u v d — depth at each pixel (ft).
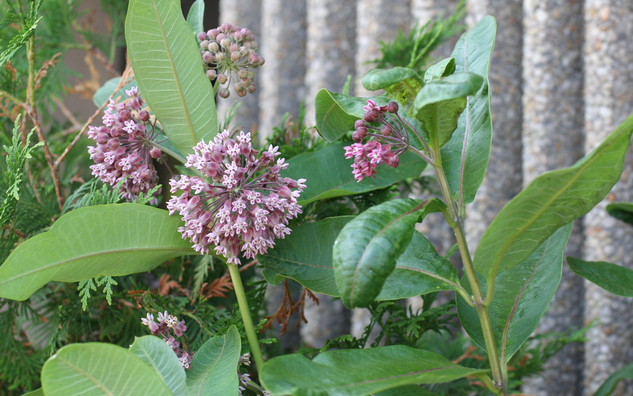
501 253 3.42
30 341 4.08
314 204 3.97
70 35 4.75
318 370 3.30
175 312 3.80
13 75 4.00
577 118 4.96
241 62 3.73
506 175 5.10
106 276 3.62
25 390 4.02
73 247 3.47
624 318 4.72
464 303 3.67
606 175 3.26
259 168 3.60
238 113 6.46
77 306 3.92
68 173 4.32
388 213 3.32
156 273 4.12
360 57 5.45
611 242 4.70
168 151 3.66
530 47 4.94
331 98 3.55
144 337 3.41
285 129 4.09
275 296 5.08
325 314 5.19
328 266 3.64
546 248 3.69
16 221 3.87
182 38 3.54
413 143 3.59
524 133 5.02
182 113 3.61
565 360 4.89
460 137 3.60
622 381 4.71
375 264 3.25
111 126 3.62
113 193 3.67
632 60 4.62
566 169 3.24
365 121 3.49
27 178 3.97
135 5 3.48
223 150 3.53
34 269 3.44
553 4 4.87
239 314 3.70
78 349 3.24
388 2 5.36
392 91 3.43
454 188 3.55
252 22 6.62
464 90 3.23
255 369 3.98
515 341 3.57
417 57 4.13
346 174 3.80
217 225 3.52
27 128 4.39
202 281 3.94
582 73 4.95
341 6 5.74
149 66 3.55
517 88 5.17
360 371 3.33
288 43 6.14
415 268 3.54
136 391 3.30
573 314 4.95
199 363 3.56
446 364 3.42
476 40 3.65
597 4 4.67
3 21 3.88
